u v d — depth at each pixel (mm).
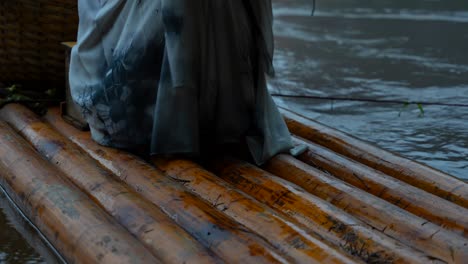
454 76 6012
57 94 4109
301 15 9156
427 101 5145
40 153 3303
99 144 3270
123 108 3100
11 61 4031
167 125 2980
